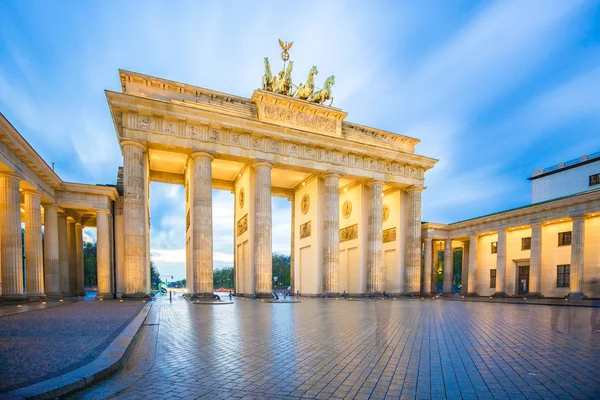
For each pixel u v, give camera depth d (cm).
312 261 5181
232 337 1260
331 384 724
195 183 4006
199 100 4275
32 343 1012
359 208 5469
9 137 2622
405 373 803
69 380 659
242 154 4272
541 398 650
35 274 3316
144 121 3797
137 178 3716
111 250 4238
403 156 5256
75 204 3928
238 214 5306
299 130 4475
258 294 4159
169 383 726
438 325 1620
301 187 5791
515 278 5428
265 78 4797
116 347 954
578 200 4300
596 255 4275
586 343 1170
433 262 6675
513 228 5253
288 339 1223
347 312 2302
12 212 2864
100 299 3725
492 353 1009
